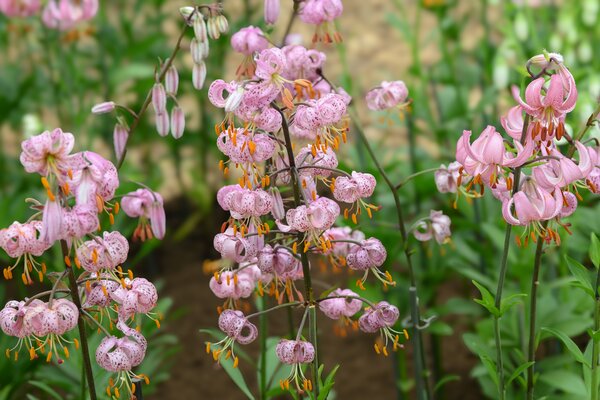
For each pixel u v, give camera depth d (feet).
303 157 9.91
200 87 11.28
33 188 19.84
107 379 13.17
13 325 9.12
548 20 23.31
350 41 30.78
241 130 9.26
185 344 19.60
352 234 11.13
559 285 14.93
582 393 13.14
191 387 18.54
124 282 9.41
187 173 25.86
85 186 8.93
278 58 9.06
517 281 17.31
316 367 10.21
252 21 22.90
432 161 19.77
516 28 19.29
